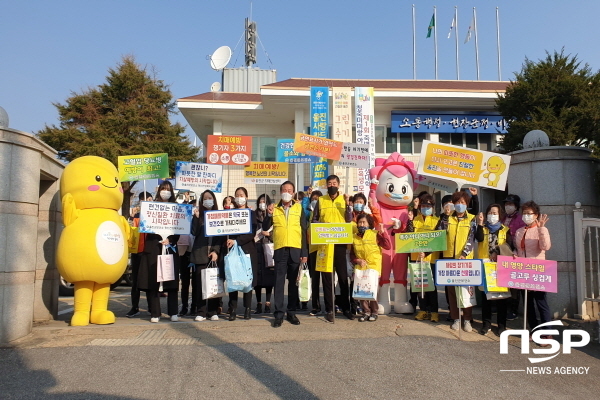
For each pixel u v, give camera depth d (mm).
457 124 20938
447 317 7371
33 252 6387
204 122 22453
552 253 7387
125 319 7613
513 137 13875
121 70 23062
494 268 6199
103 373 4730
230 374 4699
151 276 7133
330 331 6320
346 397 4199
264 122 22109
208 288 6879
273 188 21094
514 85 14883
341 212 7082
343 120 19391
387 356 5285
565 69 14242
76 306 6914
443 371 4895
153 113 22812
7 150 6008
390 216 8281
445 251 6832
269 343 5707
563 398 4344
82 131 22000
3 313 5770
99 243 6633
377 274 6949
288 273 6883
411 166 8500
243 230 6891
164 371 4777
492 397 4305
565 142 12836
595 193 7535
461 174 7469
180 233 7176
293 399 4145
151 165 8312
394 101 20172
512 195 7531
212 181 9117
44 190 7660
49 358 5188
